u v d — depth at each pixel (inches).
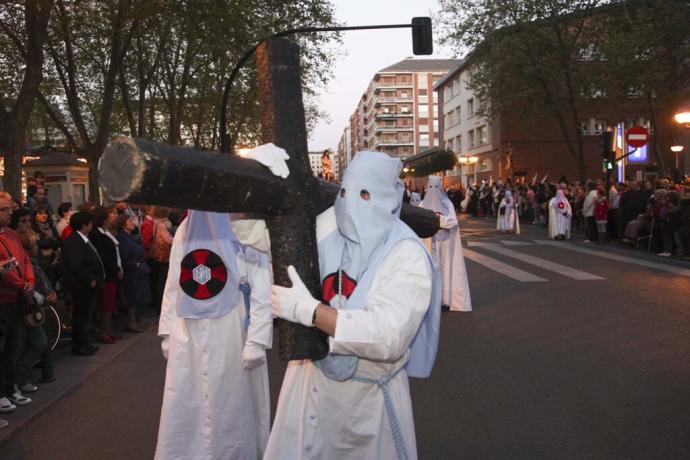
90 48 733.3
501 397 196.7
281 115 73.3
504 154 1599.4
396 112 4746.6
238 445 129.3
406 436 85.5
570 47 943.0
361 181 79.4
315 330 75.5
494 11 964.0
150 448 165.2
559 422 174.6
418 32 554.6
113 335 294.4
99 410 195.2
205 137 1347.2
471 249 650.2
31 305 199.8
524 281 431.8
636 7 866.1
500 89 1035.3
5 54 623.2
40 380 224.4
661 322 295.0
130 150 55.1
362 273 80.4
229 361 129.0
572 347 255.9
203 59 876.0
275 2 657.0
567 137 1021.8
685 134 1168.2
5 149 435.2
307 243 75.4
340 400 84.0
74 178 820.0
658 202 565.6
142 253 319.6
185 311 127.3
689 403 187.6
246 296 132.6
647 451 154.6
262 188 67.9
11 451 164.1
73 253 262.7
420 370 89.4
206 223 129.1
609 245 662.5
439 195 334.3
